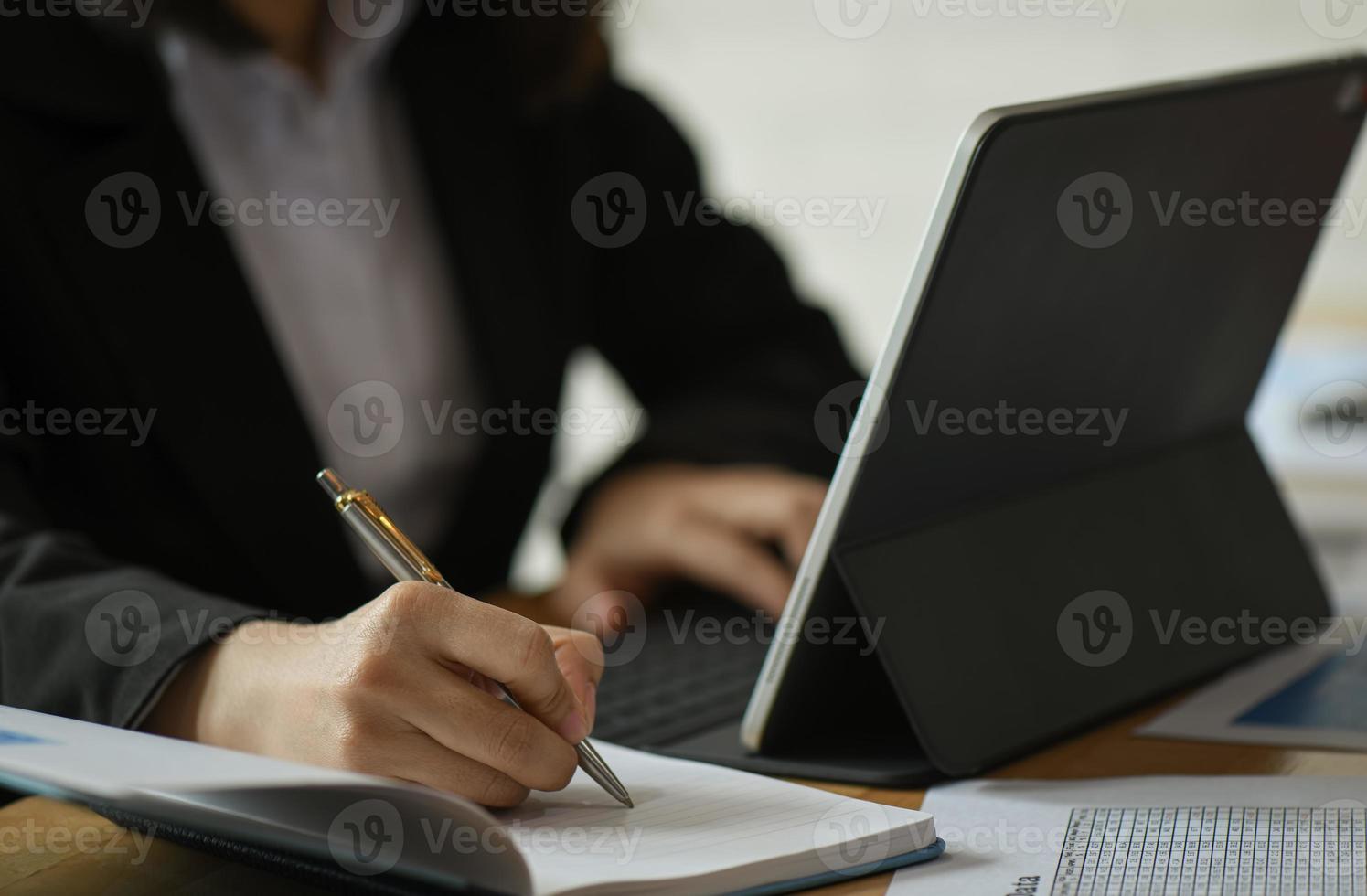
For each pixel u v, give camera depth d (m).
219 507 1.06
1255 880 0.48
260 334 1.08
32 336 1.02
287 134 1.23
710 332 1.39
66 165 1.02
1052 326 0.66
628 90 1.47
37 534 0.76
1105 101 0.58
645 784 0.61
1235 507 0.88
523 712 0.56
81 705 0.64
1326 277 1.96
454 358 1.29
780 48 2.41
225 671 0.61
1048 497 0.75
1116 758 0.67
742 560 1.00
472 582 1.30
